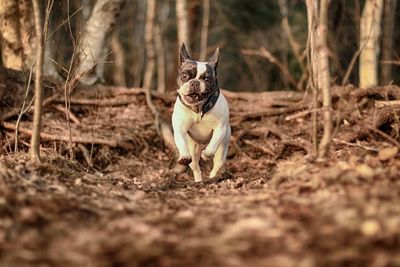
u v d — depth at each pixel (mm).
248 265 4320
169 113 12406
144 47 29250
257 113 12039
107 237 4875
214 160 8883
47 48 12422
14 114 10891
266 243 4660
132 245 4688
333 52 17234
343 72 18188
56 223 5203
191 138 8820
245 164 10734
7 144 10070
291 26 24688
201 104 8141
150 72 21969
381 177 5957
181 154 8172
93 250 4609
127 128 11500
